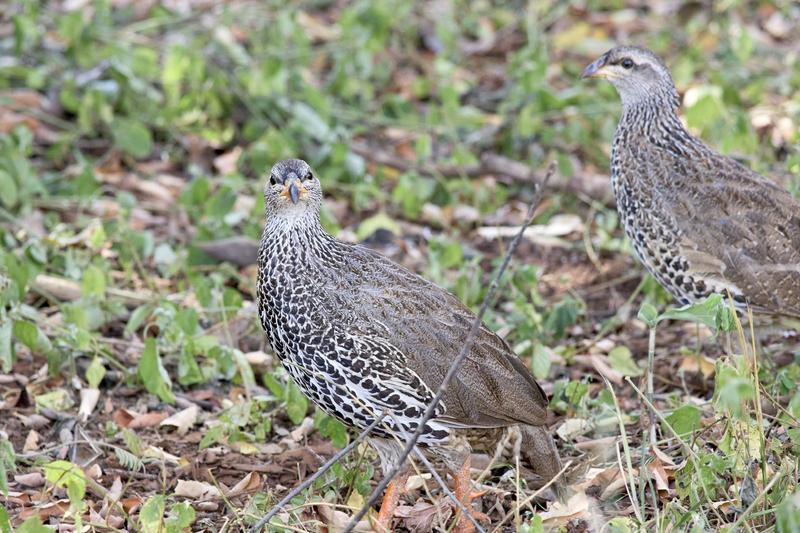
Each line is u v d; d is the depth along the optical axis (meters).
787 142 15.42
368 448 10.24
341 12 20.27
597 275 13.62
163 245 13.31
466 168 15.55
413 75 18.64
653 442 9.24
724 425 9.48
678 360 11.68
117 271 13.34
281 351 9.29
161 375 10.60
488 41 19.48
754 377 8.59
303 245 9.09
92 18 17.92
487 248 14.30
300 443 10.45
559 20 20.11
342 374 9.05
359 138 16.78
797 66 17.50
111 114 15.88
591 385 11.33
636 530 8.37
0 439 10.13
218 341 11.72
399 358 8.97
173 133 16.22
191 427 10.69
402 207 15.18
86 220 13.89
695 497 8.44
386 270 9.37
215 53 17.58
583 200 14.91
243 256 13.43
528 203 15.16
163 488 9.16
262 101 16.41
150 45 17.47
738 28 19.14
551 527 8.65
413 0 19.84
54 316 12.17
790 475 8.57
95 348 11.21
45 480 9.73
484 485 9.64
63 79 16.78
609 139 15.96
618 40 19.33
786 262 10.60
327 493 9.23
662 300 12.62
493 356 9.28
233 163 15.81
